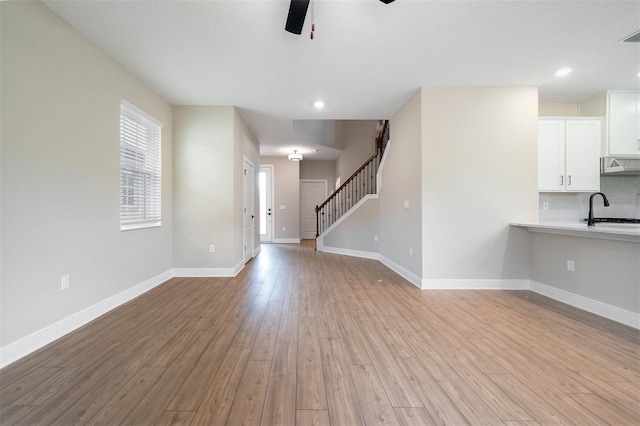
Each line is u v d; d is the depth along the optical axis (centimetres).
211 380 166
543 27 237
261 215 856
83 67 244
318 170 939
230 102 398
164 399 149
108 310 276
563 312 276
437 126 351
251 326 243
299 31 211
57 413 138
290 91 362
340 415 139
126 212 313
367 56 280
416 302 306
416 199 370
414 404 146
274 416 138
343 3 208
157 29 237
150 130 358
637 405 144
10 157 184
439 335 226
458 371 176
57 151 219
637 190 382
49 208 212
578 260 288
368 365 183
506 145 352
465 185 353
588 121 360
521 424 132
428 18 225
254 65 297
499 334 228
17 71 188
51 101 214
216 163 410
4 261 181
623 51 273
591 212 302
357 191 698
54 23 215
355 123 769
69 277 230
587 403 146
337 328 239
